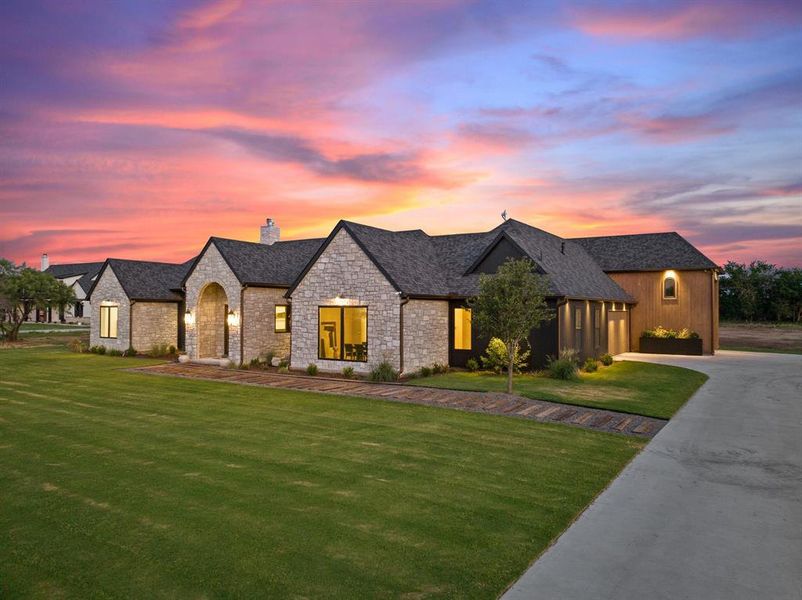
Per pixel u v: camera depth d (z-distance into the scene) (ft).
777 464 32.22
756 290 207.10
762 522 23.24
